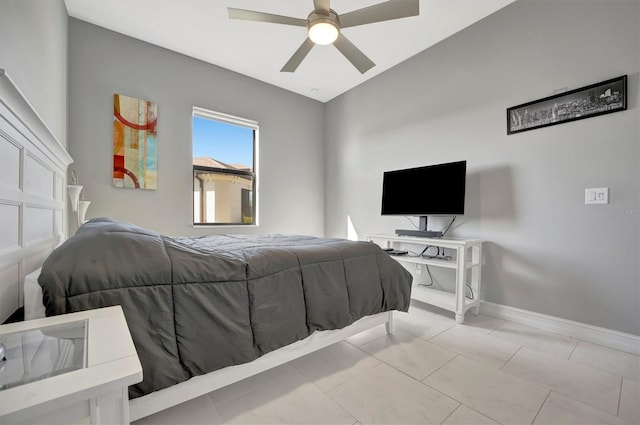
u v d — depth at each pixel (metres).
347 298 1.67
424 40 2.87
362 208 3.84
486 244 2.54
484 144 2.55
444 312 2.58
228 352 1.17
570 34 2.06
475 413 1.24
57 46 2.02
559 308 2.12
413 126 3.17
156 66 2.97
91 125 2.63
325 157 4.43
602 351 1.82
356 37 2.82
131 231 1.19
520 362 1.68
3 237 0.98
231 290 1.22
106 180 2.71
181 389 1.11
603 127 1.92
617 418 1.22
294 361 1.68
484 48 2.55
